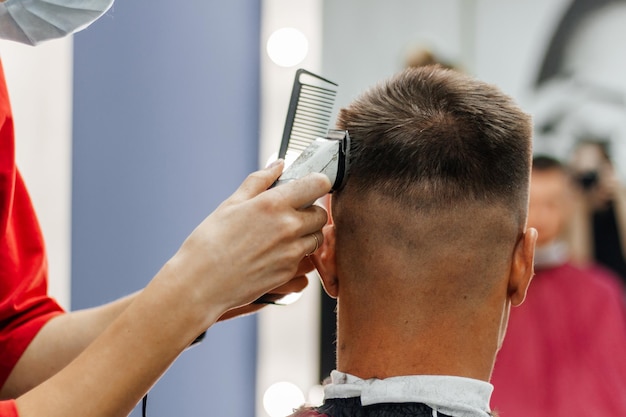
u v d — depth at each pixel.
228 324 1.90
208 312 0.75
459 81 0.82
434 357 0.78
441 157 0.77
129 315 0.76
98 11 1.03
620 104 1.67
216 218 0.76
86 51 1.79
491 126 0.78
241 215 0.74
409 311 0.78
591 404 1.67
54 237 1.72
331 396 0.81
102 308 1.07
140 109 1.84
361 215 0.79
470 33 1.74
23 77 1.69
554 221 1.69
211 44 1.87
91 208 1.81
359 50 1.79
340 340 0.83
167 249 1.86
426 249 0.77
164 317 0.75
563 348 1.68
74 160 1.79
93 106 1.80
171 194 1.86
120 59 1.81
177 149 1.86
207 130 1.88
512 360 1.70
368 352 0.80
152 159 1.85
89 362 0.77
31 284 1.12
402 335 0.79
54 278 1.73
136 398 0.78
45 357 1.06
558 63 1.69
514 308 1.70
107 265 1.82
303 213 0.75
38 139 1.70
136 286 1.85
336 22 1.80
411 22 1.76
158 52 1.84
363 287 0.80
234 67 1.87
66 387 0.77
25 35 1.07
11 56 1.67
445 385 0.77
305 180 0.75
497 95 0.80
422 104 0.80
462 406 0.76
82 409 0.76
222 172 1.88
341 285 0.82
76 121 1.79
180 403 1.91
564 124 1.69
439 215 0.77
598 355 1.67
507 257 0.79
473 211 0.76
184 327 0.75
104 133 1.81
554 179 1.69
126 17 1.81
